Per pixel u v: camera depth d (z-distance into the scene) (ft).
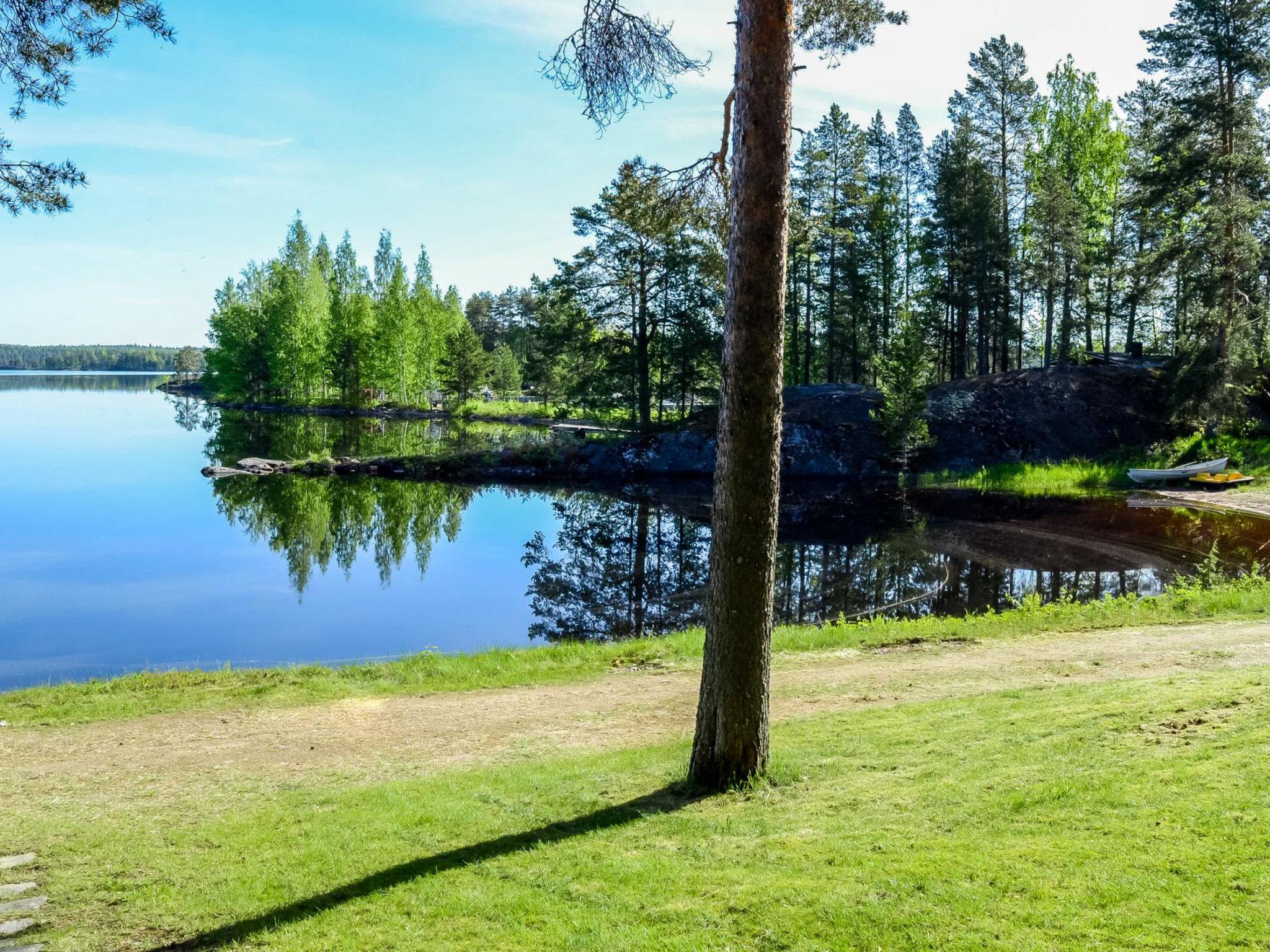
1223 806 17.03
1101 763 21.06
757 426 23.02
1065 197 142.00
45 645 55.16
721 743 23.71
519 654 47.16
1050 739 24.03
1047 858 15.84
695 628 55.16
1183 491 108.17
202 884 19.43
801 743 27.66
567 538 95.09
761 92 22.06
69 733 33.27
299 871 19.92
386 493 125.39
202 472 136.98
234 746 31.48
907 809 19.88
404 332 279.69
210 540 90.02
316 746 31.40
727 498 23.40
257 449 171.32
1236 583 58.29
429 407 292.40
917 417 126.62
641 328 149.18
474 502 119.34
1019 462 131.34
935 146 160.86
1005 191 153.07
